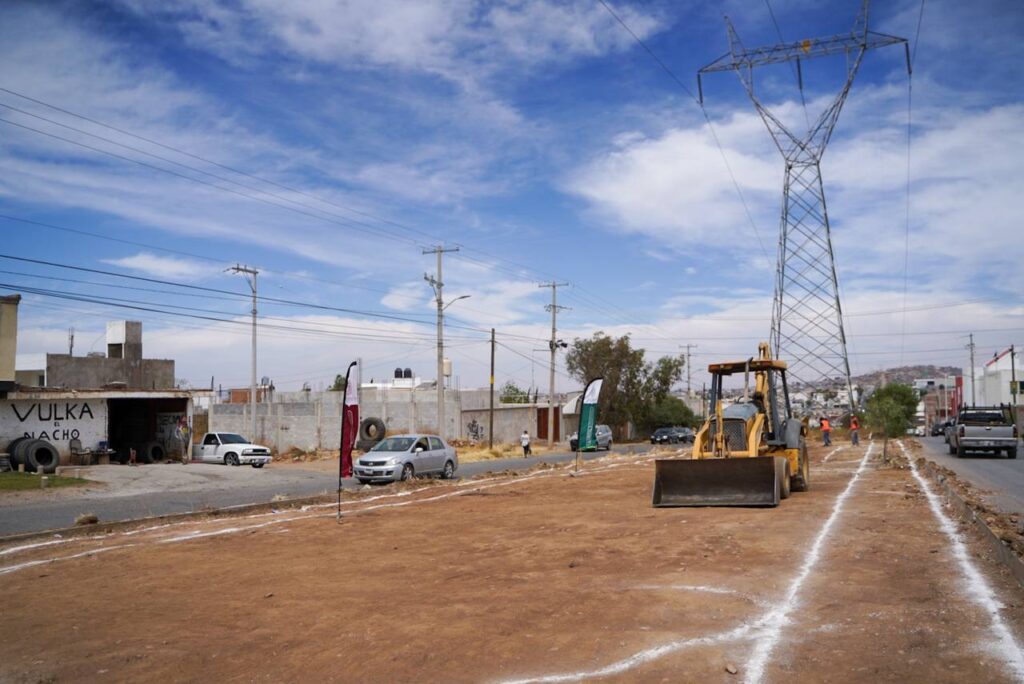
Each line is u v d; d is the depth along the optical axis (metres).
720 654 6.50
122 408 39.69
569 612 8.01
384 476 26.89
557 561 11.04
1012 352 67.62
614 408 74.62
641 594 8.68
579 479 26.83
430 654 6.75
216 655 6.99
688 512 16.09
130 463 35.25
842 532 12.69
